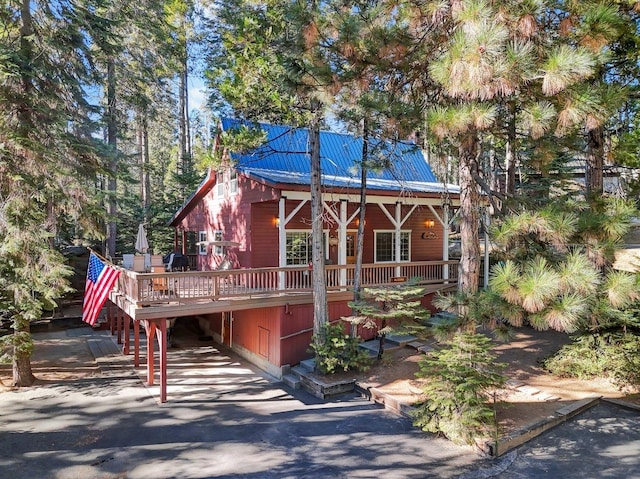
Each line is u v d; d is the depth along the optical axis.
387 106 7.29
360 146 17.38
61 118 10.30
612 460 6.41
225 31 13.41
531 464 6.50
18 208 9.55
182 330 17.70
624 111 9.61
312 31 6.94
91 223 11.18
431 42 7.05
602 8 5.30
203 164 10.88
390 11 7.22
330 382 10.11
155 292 11.40
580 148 8.01
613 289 4.96
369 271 13.73
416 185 16.25
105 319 17.83
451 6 6.06
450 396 7.29
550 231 5.21
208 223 17.48
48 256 9.84
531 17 5.29
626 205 5.74
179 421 8.70
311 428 8.26
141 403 9.70
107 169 12.14
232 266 15.19
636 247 13.07
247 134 10.12
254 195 13.70
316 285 10.95
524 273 5.17
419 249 17.67
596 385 8.80
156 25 16.58
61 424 8.55
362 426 8.26
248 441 7.77
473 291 6.91
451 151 8.62
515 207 6.82
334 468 6.73
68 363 12.75
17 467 6.90
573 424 7.56
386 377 10.24
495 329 6.18
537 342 11.38
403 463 6.80
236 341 14.38
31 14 10.64
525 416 7.68
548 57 5.11
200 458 7.16
